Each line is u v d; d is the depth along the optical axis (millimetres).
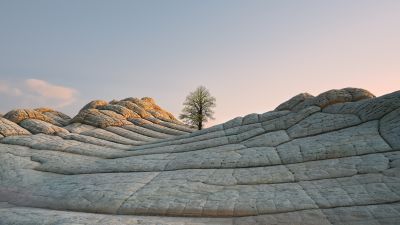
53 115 46000
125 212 15188
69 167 24250
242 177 17469
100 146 31562
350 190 13742
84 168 23844
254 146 22094
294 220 12188
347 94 24297
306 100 26609
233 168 19172
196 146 25469
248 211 13539
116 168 22844
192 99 59719
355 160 16203
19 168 24000
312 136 20797
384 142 16891
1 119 33531
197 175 18891
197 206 14594
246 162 19484
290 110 27078
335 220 11703
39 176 22844
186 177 18828
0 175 22844
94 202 16672
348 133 19281
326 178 15359
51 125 35719
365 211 11953
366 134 18312
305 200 13641
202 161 21234
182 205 14891
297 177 16188
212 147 24297
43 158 26250
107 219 13758
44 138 31609
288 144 20703
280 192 14938
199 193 16141
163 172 20703
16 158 25922
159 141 32500
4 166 24203
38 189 20219
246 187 16188
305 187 14953
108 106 50125
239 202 14453
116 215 14930
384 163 15109
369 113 20375
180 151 25266
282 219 12445
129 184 18719
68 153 28141
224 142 24672
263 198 14555
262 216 12992
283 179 16297
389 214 11484
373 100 21406
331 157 17266
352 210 12188
